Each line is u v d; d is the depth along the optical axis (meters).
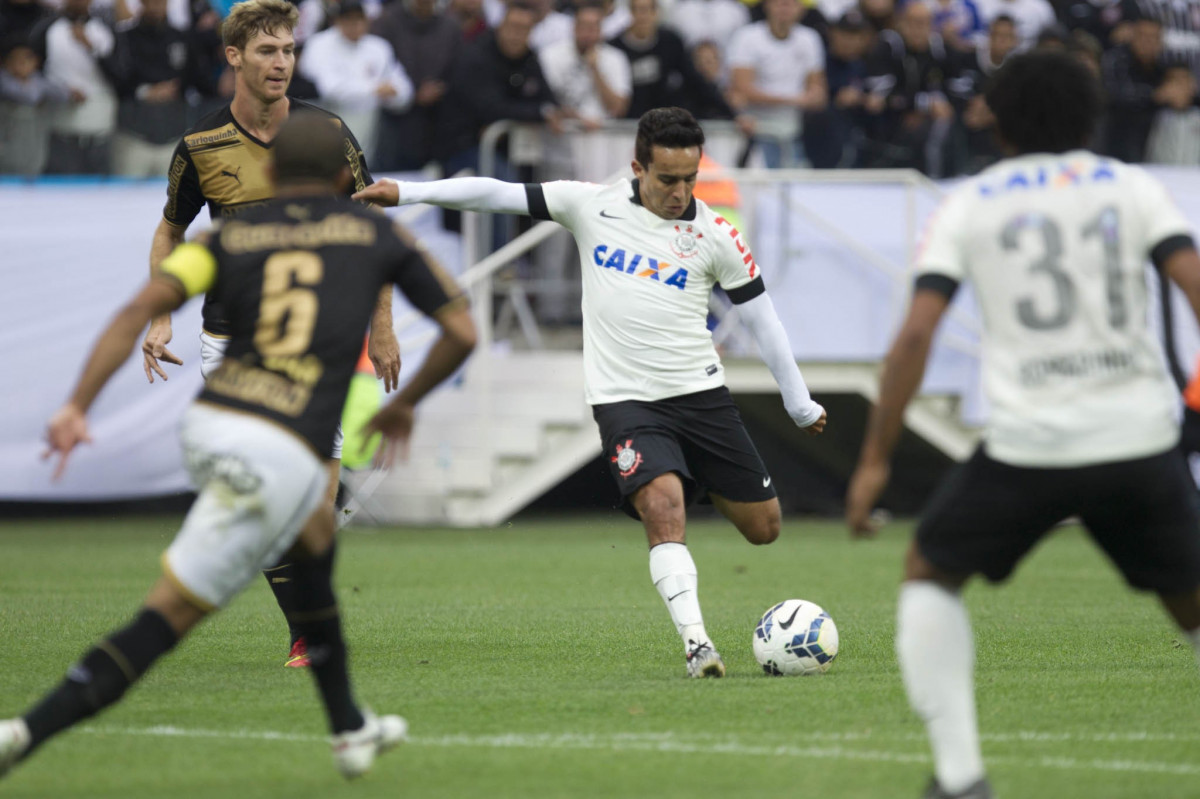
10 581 34.38
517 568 37.84
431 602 30.66
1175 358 32.88
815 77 53.88
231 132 22.64
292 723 17.20
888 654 22.83
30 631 25.62
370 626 26.62
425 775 14.41
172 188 23.00
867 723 16.97
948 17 58.97
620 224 21.67
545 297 49.50
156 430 47.44
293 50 22.61
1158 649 23.41
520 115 47.94
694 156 21.16
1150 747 15.66
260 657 22.75
